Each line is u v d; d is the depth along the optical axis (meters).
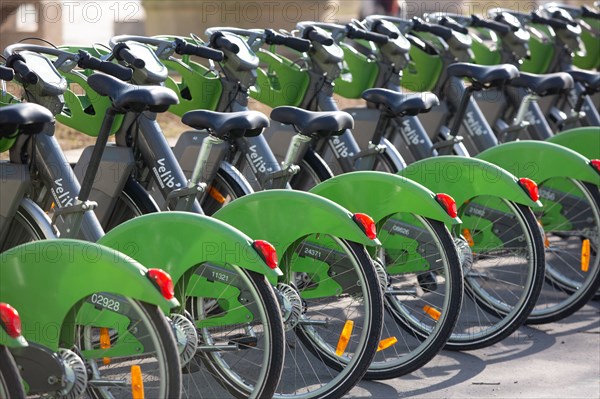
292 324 10.86
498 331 12.89
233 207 11.04
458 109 14.77
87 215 10.82
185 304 10.44
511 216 13.35
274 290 10.66
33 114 9.10
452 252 11.77
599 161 13.72
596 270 13.86
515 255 13.52
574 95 18.05
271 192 10.93
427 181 13.05
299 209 10.84
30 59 10.69
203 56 12.40
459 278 11.71
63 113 12.73
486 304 13.77
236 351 11.24
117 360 9.95
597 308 15.10
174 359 8.86
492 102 17.05
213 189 13.14
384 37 15.14
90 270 8.81
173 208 11.69
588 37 20.58
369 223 10.73
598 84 16.97
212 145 12.43
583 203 14.48
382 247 12.52
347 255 10.98
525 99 15.68
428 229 11.88
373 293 10.81
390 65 15.77
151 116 11.92
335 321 12.65
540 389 11.72
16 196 10.44
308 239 11.45
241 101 13.52
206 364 10.83
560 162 13.78
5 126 9.08
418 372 12.26
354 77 15.88
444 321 11.70
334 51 14.64
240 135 11.20
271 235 10.95
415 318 12.91
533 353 13.02
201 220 9.81
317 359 12.26
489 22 17.33
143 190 12.06
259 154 13.09
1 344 8.10
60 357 8.95
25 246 8.95
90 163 10.33
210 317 10.66
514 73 14.22
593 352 13.09
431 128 16.06
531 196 12.68
